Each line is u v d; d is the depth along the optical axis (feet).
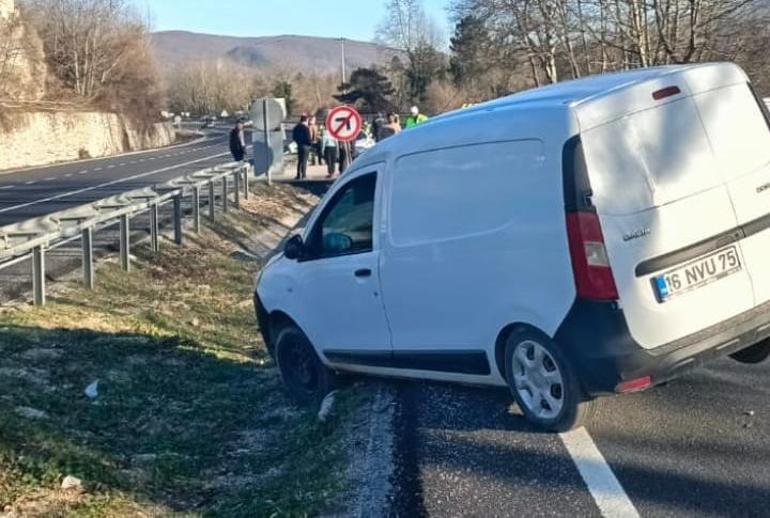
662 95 18.63
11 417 21.13
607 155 17.95
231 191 85.92
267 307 26.58
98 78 277.44
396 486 17.08
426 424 20.31
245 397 28.02
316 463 19.38
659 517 15.23
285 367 26.63
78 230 39.65
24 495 16.98
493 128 19.57
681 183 18.39
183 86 525.75
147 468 19.90
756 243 19.04
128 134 270.87
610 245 17.65
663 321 17.85
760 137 19.71
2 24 226.38
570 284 17.89
